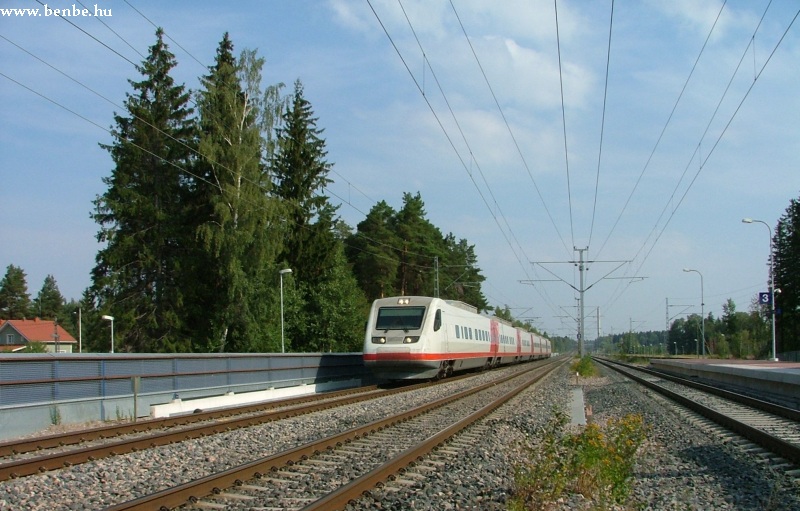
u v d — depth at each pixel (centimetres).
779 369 3141
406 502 772
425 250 6938
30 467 935
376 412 1734
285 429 1382
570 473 856
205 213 4466
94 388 1529
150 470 968
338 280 5462
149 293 4519
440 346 2700
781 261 7906
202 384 1934
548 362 7088
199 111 4281
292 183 5544
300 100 5688
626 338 15638
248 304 4359
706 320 14112
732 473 1020
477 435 1318
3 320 10488
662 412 1856
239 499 781
